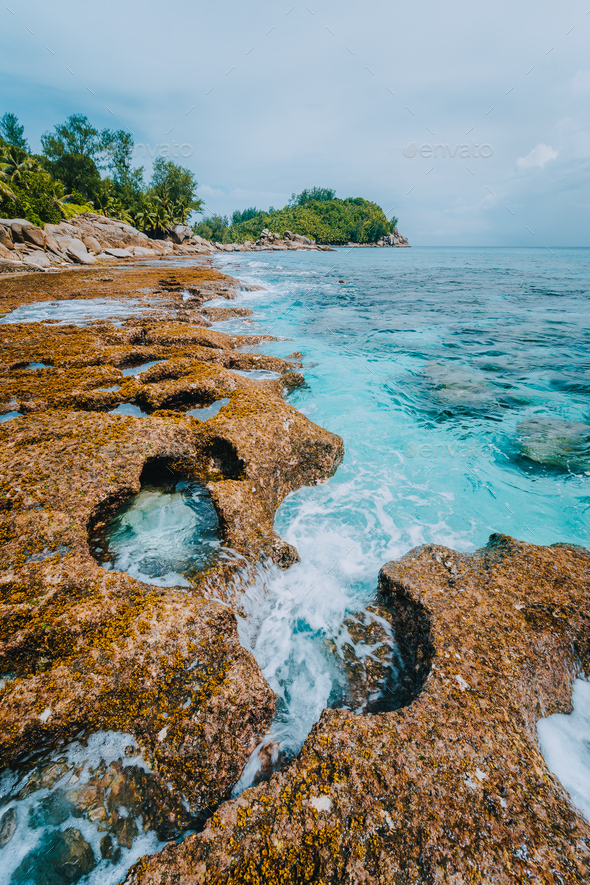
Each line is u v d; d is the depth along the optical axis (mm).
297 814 2416
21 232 30766
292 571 4750
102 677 2973
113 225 50469
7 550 3734
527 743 2852
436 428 8195
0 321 13133
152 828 2588
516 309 20516
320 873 2217
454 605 3795
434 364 11875
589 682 3555
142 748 2805
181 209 75812
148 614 3389
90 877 2354
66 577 3539
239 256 63000
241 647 3438
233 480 5465
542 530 5449
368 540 5293
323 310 19703
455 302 22625
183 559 4383
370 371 11141
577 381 10602
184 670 3117
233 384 7844
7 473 4582
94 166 60906
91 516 4426
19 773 2668
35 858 2379
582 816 2590
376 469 6859
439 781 2561
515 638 3498
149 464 5457
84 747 2793
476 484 6449
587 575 4172
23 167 48156
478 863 2246
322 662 3832
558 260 68375
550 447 7379
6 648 3020
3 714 2711
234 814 2428
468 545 5160
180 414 6449
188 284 22234
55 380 7629
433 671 3230
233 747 2941
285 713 3410
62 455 4969
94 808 2576
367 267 46844
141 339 11281
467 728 2850
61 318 13648
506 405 9242
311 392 9641
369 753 2682
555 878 2213
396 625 4062
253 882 2188
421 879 2186
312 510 5871
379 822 2377
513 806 2496
